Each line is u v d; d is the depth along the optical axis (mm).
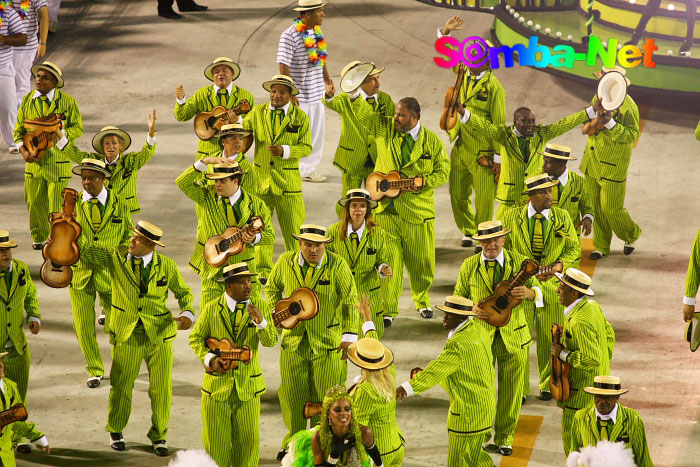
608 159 44312
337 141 58688
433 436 34281
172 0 77000
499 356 32969
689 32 61312
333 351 32656
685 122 60031
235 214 36969
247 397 30719
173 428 34938
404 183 39406
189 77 66500
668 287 43594
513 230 36656
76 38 73438
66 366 38781
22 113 45656
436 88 64500
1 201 52250
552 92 64375
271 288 33062
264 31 74188
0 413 28984
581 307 31234
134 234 32344
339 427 25359
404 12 77312
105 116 61312
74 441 34094
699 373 37406
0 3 54250
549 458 33094
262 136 43125
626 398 35969
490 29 72812
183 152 57500
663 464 32438
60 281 35094
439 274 45188
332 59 68500
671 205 50594
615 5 64688
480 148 45719
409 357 38812
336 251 36281
